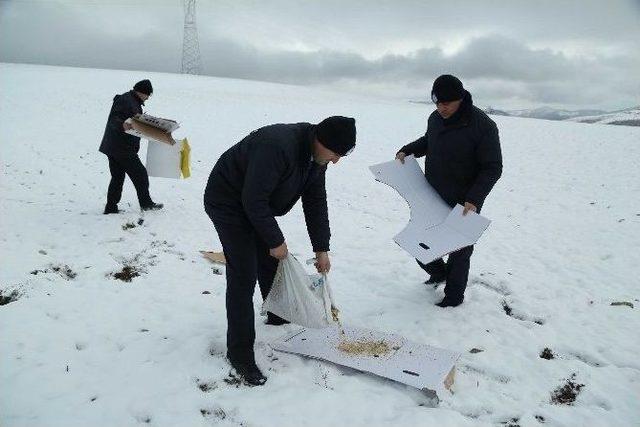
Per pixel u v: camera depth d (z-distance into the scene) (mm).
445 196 4211
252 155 2867
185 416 2787
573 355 3801
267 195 2887
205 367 3270
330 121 2811
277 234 2949
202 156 12664
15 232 5715
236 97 29625
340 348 3539
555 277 5480
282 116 22312
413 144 4586
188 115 20547
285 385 3121
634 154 14453
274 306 3324
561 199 9562
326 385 3145
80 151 11969
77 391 2959
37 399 2854
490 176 3918
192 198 8203
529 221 8016
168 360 3342
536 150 15250
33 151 11477
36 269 4664
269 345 3570
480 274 5398
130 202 7582
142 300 4270
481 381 3361
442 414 2871
